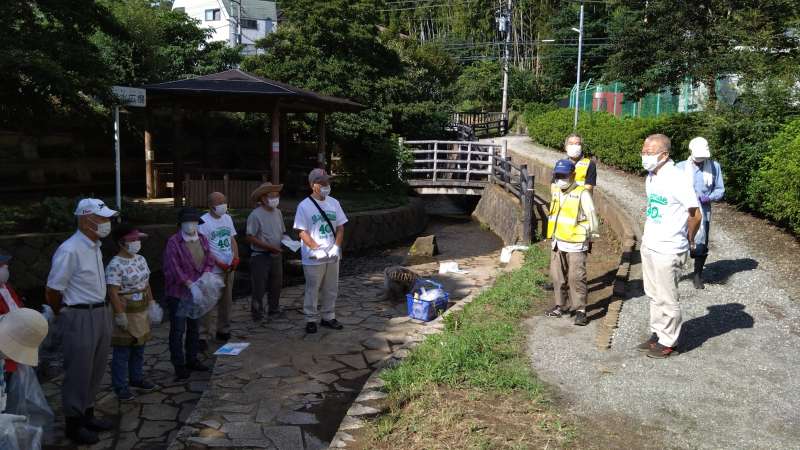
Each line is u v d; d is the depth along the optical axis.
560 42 47.75
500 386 4.73
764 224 9.78
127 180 15.87
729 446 3.86
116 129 10.14
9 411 3.97
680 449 3.82
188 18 19.94
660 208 5.12
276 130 12.65
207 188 12.99
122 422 4.89
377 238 14.27
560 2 51.31
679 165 6.79
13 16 9.23
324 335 6.80
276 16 50.31
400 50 26.88
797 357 5.25
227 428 4.53
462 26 55.38
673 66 13.52
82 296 4.44
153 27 16.62
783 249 8.44
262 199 7.30
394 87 20.50
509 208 13.95
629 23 14.41
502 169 16.80
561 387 4.77
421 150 18.62
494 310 6.94
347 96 19.52
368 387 4.95
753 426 4.11
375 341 6.57
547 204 13.77
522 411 4.34
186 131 17.58
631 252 8.62
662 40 13.62
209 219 6.41
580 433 4.03
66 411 4.48
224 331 6.63
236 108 13.04
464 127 24.23
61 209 9.87
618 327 6.10
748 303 6.57
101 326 4.55
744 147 10.32
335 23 19.47
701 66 12.61
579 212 6.21
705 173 6.59
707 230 6.82
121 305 4.95
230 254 6.50
